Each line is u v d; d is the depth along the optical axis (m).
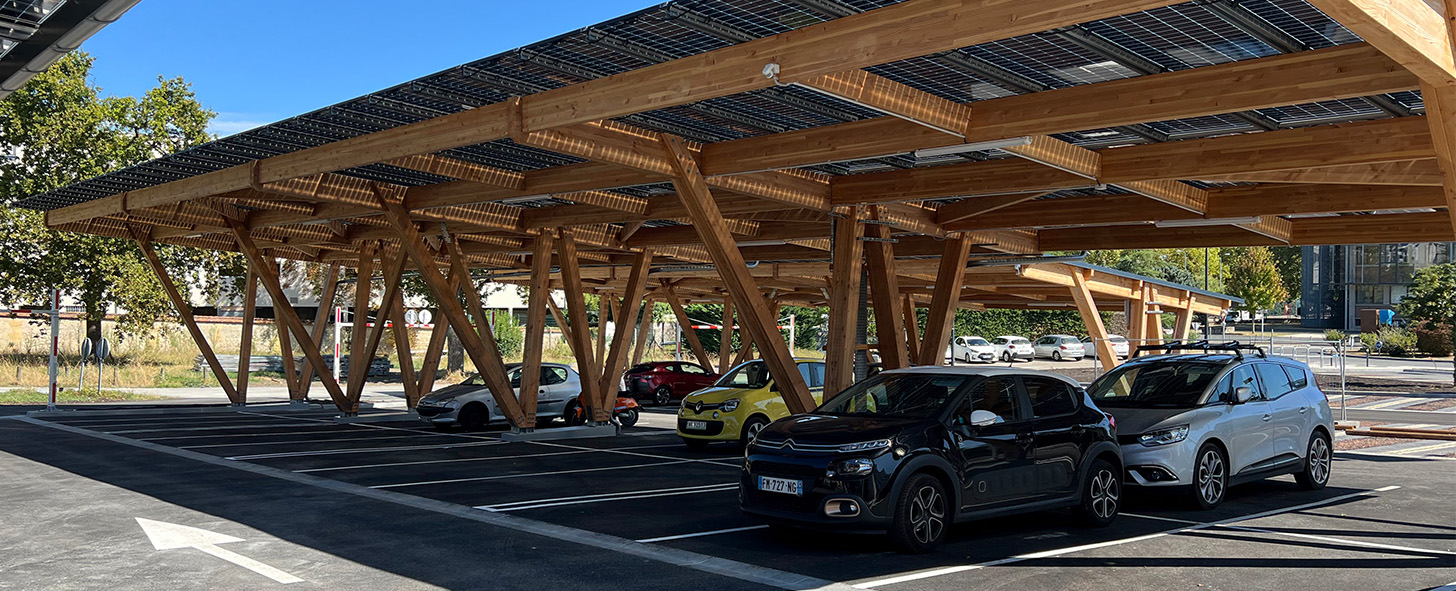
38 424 20.81
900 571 7.77
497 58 9.48
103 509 10.41
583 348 20.08
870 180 14.16
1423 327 58.88
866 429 8.62
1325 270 86.69
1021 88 9.50
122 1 8.11
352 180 16.73
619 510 10.59
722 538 9.05
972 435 8.91
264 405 26.44
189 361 41.50
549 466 14.56
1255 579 7.65
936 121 9.78
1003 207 16.42
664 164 12.27
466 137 11.50
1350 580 7.63
